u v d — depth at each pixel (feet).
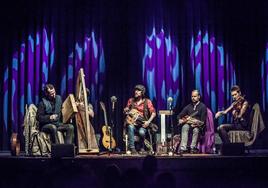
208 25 34.53
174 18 34.55
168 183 15.39
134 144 30.07
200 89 34.17
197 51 34.30
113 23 34.42
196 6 34.60
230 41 34.68
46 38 33.78
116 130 33.96
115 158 25.71
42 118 28.89
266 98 34.32
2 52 33.71
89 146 29.07
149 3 34.50
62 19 34.06
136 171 15.51
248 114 33.71
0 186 26.02
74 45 34.14
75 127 30.53
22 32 33.76
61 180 15.46
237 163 25.68
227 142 28.30
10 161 26.08
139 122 30.42
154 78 34.22
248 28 34.71
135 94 31.19
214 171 25.77
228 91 34.40
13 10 33.81
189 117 30.37
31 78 33.47
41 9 33.94
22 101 33.45
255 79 34.58
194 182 25.80
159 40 34.32
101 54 34.17
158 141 30.73
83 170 15.53
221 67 34.35
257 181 25.67
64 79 33.86
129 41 34.40
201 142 30.58
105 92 34.22
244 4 34.55
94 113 33.81
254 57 34.55
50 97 29.86
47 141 28.60
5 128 33.32
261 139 34.14
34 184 17.08
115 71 34.35
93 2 34.27
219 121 33.83
